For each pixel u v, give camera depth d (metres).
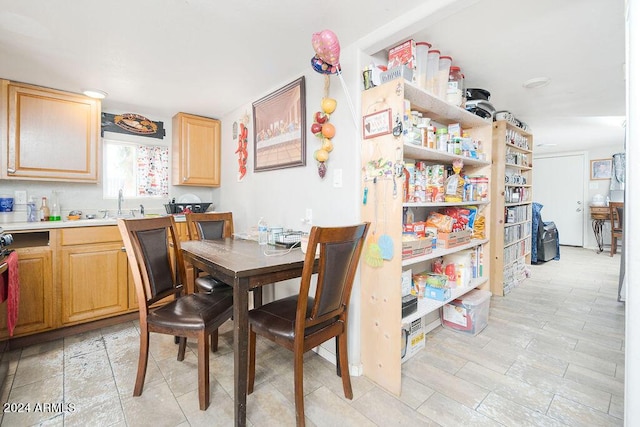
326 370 1.88
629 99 0.88
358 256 1.52
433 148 2.01
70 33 1.72
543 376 1.79
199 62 2.10
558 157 6.54
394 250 1.65
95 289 2.44
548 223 5.31
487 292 2.57
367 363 1.80
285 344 1.39
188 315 1.54
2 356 1.86
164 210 3.40
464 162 2.48
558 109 3.33
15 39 1.78
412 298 1.88
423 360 1.97
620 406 1.54
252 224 2.86
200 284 2.21
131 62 2.09
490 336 2.30
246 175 2.96
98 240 2.45
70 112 2.59
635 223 0.87
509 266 3.50
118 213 3.04
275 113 2.50
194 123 3.29
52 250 2.25
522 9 1.56
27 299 2.14
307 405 1.54
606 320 2.60
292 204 2.35
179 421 1.43
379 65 1.87
